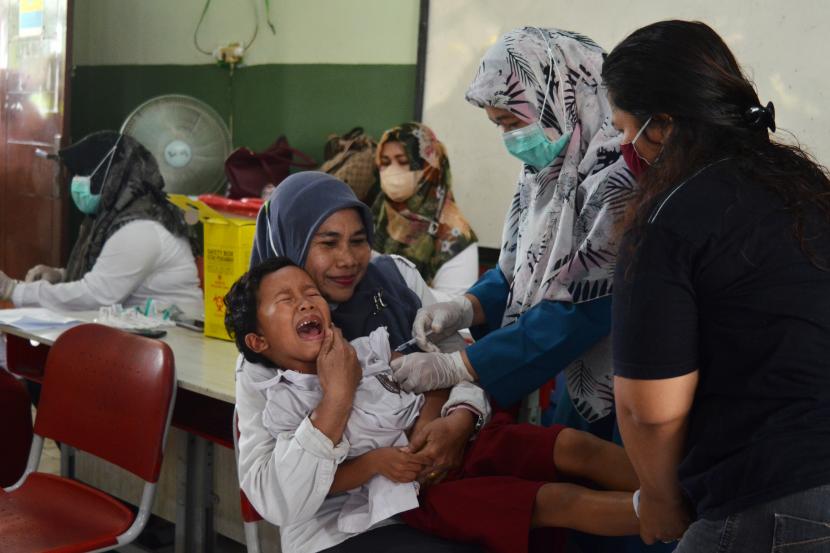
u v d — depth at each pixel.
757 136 1.27
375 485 1.63
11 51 5.78
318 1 4.91
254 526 1.96
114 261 3.26
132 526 2.12
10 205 5.88
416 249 3.58
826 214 1.22
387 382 1.77
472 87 1.93
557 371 1.83
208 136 4.79
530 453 1.71
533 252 1.94
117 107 6.24
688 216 1.20
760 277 1.18
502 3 4.05
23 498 2.28
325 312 1.69
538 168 1.96
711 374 1.23
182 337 2.88
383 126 4.68
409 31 4.51
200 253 3.80
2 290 3.25
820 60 3.20
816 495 1.14
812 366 1.17
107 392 2.24
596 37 3.75
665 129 1.31
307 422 1.58
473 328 2.16
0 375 2.79
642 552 1.83
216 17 5.50
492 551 1.62
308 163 4.75
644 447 1.28
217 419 2.59
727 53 1.31
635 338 1.23
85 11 6.37
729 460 1.20
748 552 1.18
